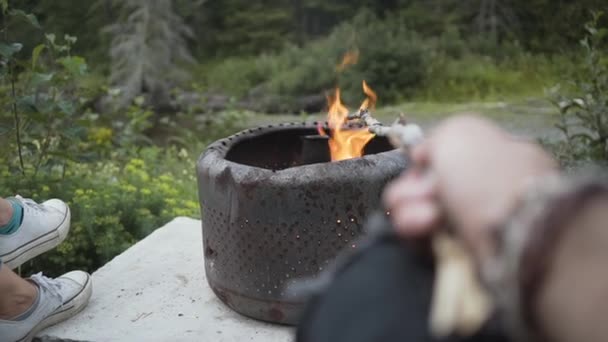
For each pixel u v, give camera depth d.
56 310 2.46
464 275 0.73
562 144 4.94
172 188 4.41
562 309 0.62
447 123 0.82
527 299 0.64
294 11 17.42
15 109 3.62
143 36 13.86
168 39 14.31
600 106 4.60
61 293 2.48
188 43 17.09
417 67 13.29
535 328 0.65
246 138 2.62
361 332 0.78
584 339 0.61
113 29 14.67
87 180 3.96
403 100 12.80
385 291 0.80
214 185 2.33
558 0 15.36
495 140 0.77
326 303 0.85
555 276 0.62
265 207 2.21
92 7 15.45
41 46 3.60
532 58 14.19
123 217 3.70
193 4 16.61
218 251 2.40
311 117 11.12
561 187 0.66
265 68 14.71
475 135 0.78
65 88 4.41
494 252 0.69
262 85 13.94
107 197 3.66
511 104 10.69
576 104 4.71
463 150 0.76
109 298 2.68
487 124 0.81
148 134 9.62
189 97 13.19
